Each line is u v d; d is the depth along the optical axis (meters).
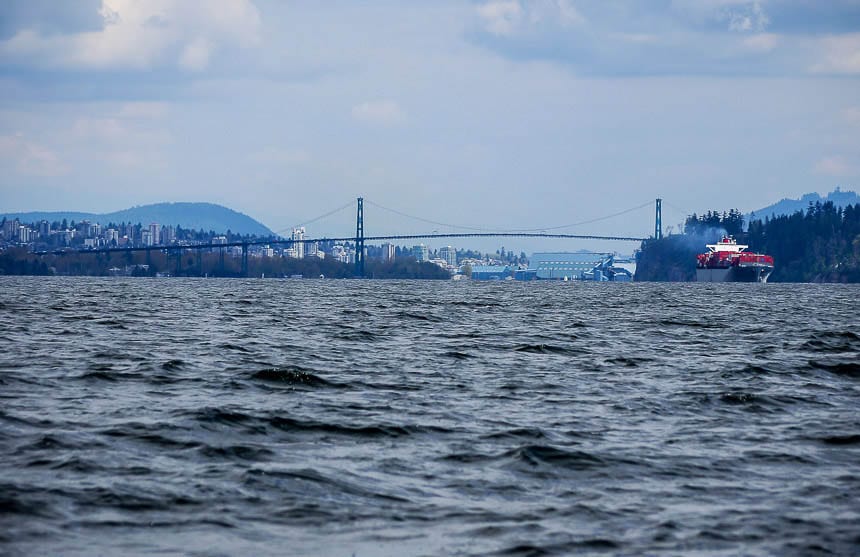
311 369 126.25
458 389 109.19
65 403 91.81
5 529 51.84
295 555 49.69
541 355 152.00
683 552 50.94
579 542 52.28
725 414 93.56
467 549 50.97
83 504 56.62
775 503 60.31
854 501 60.84
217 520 54.72
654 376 124.38
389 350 158.12
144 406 90.50
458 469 68.00
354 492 61.22
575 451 73.81
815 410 96.94
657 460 71.81
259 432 78.69
